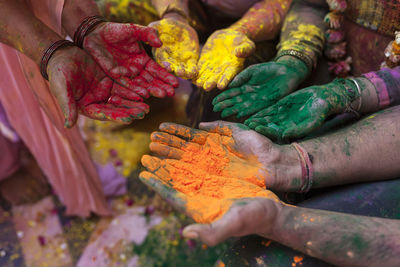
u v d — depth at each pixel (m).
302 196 1.23
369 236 0.92
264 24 1.59
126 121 1.19
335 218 0.95
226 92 1.32
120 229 2.12
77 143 1.86
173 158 1.18
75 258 2.02
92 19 1.34
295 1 1.61
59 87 1.18
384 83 1.25
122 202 2.26
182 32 1.45
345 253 0.92
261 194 1.02
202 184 1.06
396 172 1.15
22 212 2.29
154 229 2.09
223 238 0.83
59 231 2.16
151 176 1.03
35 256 2.06
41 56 1.26
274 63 1.35
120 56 1.34
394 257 0.90
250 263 1.01
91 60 1.30
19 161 2.27
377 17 1.32
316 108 1.18
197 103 1.75
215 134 1.21
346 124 1.33
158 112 1.98
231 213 0.85
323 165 1.13
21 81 1.55
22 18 1.26
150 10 1.76
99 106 1.26
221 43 1.44
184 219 2.11
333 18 1.43
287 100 1.24
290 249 1.01
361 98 1.23
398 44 1.25
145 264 1.94
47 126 1.72
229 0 1.69
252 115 1.29
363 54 1.45
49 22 1.43
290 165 1.13
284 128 1.20
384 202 1.10
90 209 2.14
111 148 2.51
